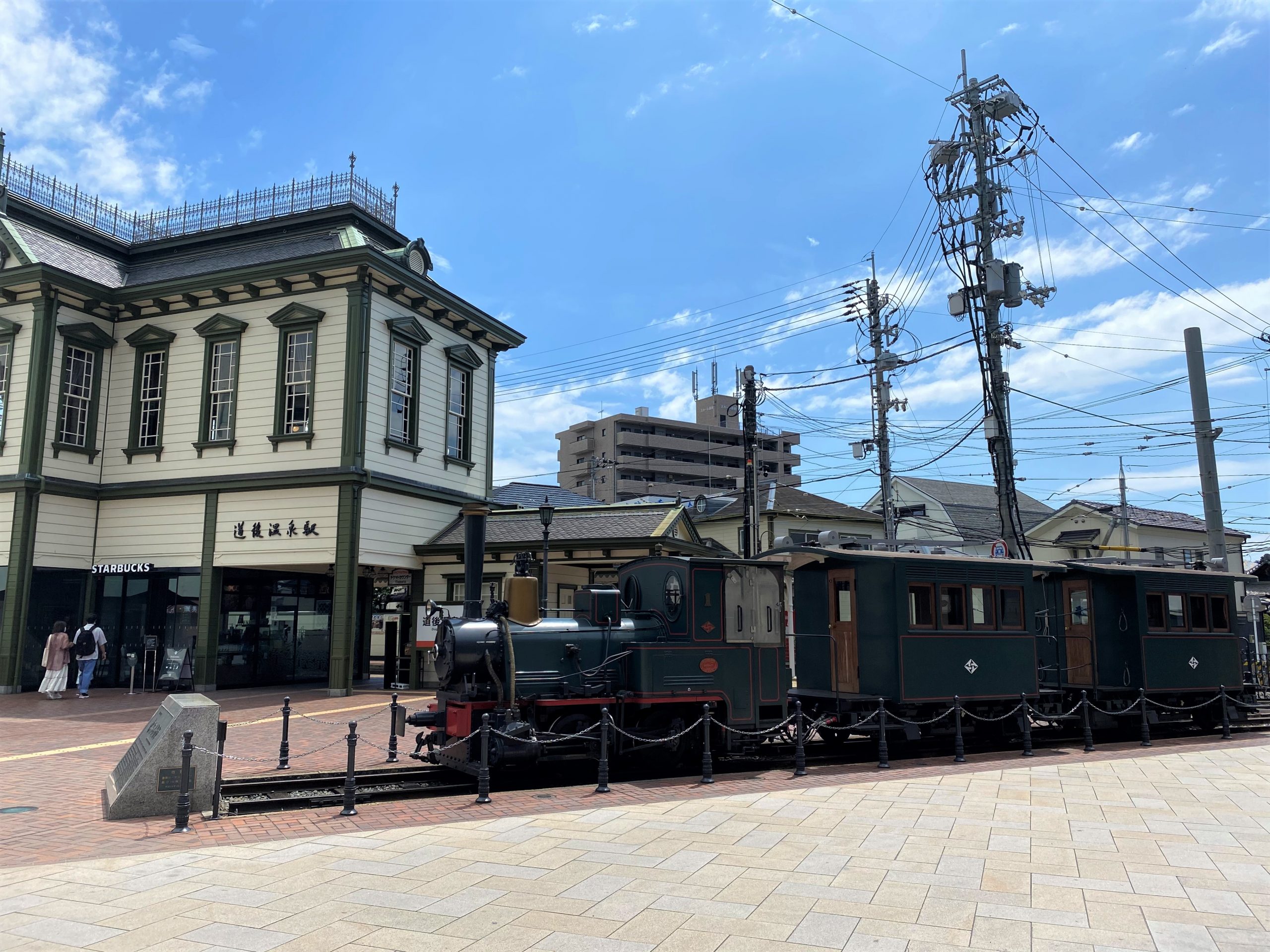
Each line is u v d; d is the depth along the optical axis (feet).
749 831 25.96
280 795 32.73
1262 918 18.43
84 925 18.12
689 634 38.73
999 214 66.59
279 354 69.51
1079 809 29.04
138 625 71.87
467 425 81.66
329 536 65.87
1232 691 56.54
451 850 23.86
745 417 79.20
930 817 27.78
